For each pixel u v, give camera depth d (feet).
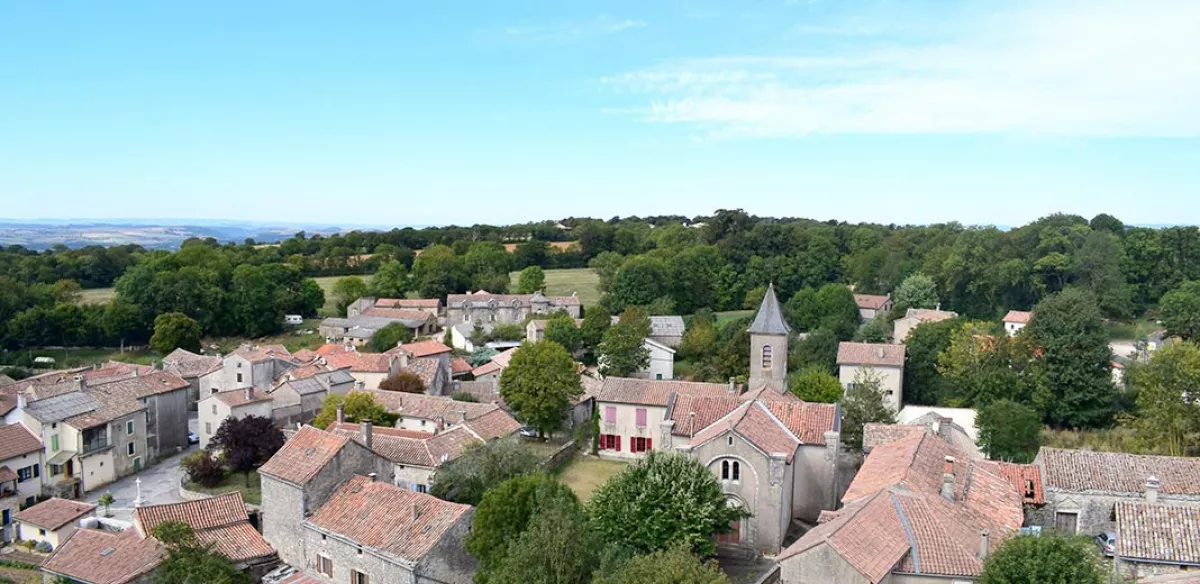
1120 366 312.71
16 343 458.50
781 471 177.68
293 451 191.31
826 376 279.49
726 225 625.00
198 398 369.91
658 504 162.81
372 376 349.82
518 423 257.14
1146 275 433.89
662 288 508.12
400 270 619.26
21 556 201.98
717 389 265.13
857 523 127.13
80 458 252.62
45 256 619.26
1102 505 160.45
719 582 124.98
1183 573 124.67
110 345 483.51
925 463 157.48
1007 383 277.23
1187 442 223.92
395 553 157.58
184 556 157.99
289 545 182.50
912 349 334.65
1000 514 144.66
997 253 444.55
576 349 433.48
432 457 217.56
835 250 556.10
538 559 139.03
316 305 577.02
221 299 510.17
